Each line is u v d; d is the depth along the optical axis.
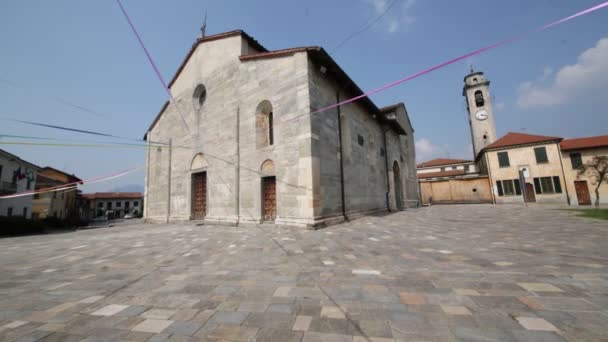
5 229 15.16
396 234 7.17
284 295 2.92
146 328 2.25
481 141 36.78
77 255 5.84
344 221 10.73
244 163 11.27
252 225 10.27
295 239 6.75
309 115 9.42
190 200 13.99
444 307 2.49
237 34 12.59
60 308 2.74
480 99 37.53
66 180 34.94
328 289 3.07
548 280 3.17
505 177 25.69
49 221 24.28
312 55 10.04
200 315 2.48
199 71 14.55
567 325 2.08
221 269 4.13
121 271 4.27
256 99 11.19
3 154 19.97
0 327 2.33
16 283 3.74
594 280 3.12
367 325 2.18
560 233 6.62
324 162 10.09
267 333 2.09
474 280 3.26
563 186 23.16
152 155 18.58
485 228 8.02
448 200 28.86
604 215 10.77
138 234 9.35
